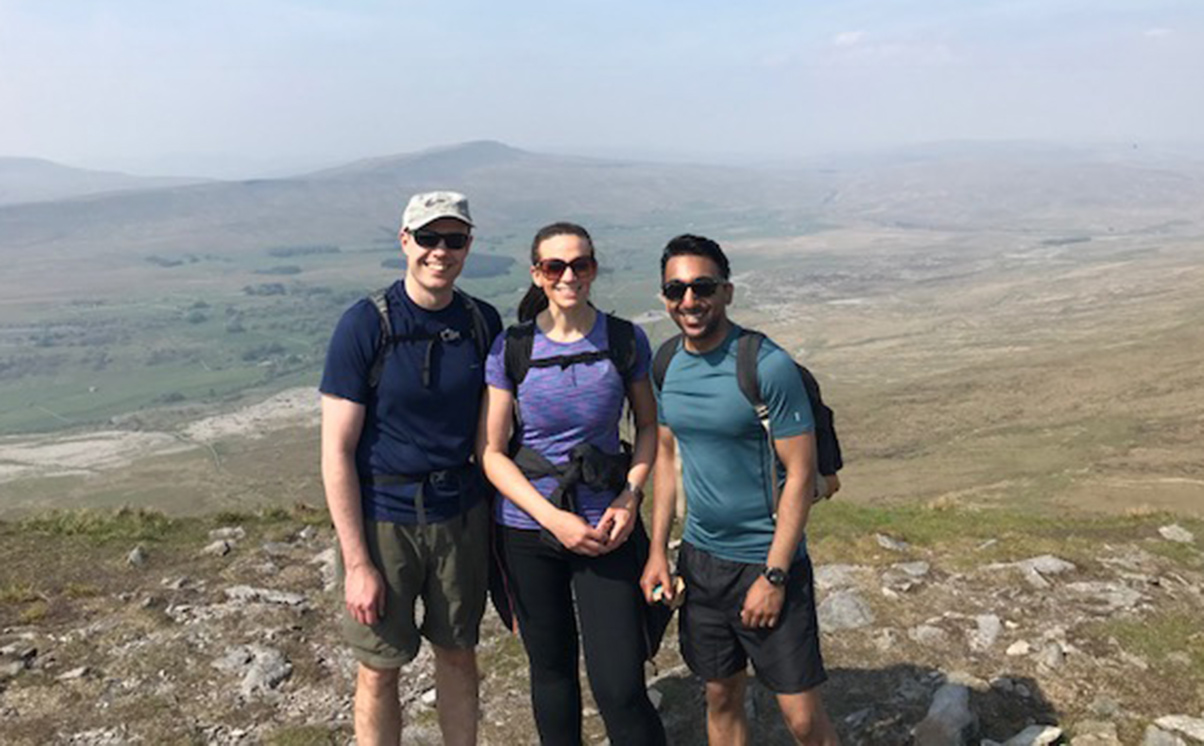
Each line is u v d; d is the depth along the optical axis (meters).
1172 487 114.69
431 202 4.12
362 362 4.15
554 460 4.32
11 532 10.21
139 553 9.36
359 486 4.27
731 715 4.69
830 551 9.40
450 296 4.41
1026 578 8.26
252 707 6.05
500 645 7.14
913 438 186.38
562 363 4.25
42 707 5.89
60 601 7.92
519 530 4.41
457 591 4.51
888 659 6.50
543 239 4.22
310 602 8.14
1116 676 6.12
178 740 5.52
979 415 198.25
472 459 4.54
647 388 4.54
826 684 6.17
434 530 4.32
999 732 5.45
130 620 7.46
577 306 4.33
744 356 4.08
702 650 4.51
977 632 6.92
